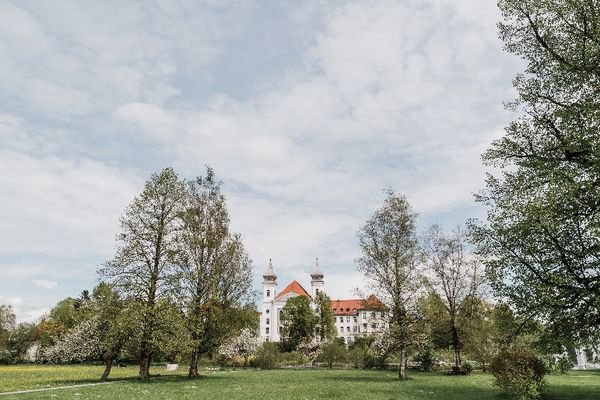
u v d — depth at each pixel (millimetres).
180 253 44969
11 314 138375
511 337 27469
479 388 35312
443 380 45594
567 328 23641
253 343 83812
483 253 27594
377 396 28891
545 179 25203
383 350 50219
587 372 63219
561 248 23516
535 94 27422
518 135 28094
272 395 28891
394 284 48062
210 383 39562
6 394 28859
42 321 139000
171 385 36844
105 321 43844
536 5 26266
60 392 30125
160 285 43688
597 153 22469
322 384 39281
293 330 126562
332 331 126562
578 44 24797
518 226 24594
